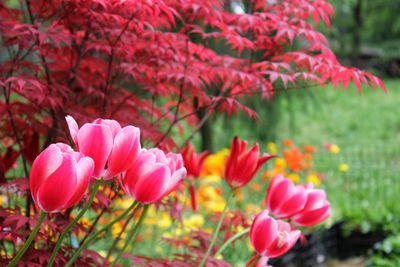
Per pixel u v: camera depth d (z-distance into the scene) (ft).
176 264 6.55
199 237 8.00
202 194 15.17
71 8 6.88
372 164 31.68
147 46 7.65
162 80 8.25
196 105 9.91
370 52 81.61
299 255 16.79
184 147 8.35
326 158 33.19
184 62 8.05
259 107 24.50
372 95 62.64
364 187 24.86
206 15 7.81
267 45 8.24
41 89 6.47
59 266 5.95
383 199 22.27
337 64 7.45
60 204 4.19
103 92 8.27
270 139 26.48
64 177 4.10
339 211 19.88
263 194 20.92
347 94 61.00
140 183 4.79
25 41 7.02
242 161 6.41
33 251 6.00
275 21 7.87
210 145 25.55
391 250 17.51
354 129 47.83
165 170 4.78
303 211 6.10
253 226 5.66
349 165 31.12
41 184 4.12
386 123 49.90
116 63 8.37
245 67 8.07
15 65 7.06
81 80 7.71
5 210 6.16
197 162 7.79
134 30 8.56
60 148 4.36
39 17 7.25
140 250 14.16
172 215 8.00
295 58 7.88
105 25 7.50
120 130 4.60
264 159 6.46
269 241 5.57
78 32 7.45
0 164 7.26
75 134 4.51
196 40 15.52
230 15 7.99
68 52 7.94
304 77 7.34
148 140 8.41
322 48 7.81
